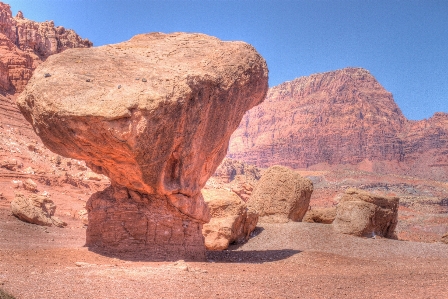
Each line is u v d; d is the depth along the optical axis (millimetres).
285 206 28141
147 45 18156
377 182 152500
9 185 40656
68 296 10258
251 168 112688
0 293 9789
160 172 15461
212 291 11328
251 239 24938
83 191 48812
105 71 15336
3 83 70438
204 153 17234
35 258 15211
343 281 13797
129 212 16906
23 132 61406
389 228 27109
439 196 132250
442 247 24484
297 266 17734
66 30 95625
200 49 17828
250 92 18297
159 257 16703
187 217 17562
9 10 83125
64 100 14195
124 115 13703
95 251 16859
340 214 25984
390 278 14867
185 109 15281
